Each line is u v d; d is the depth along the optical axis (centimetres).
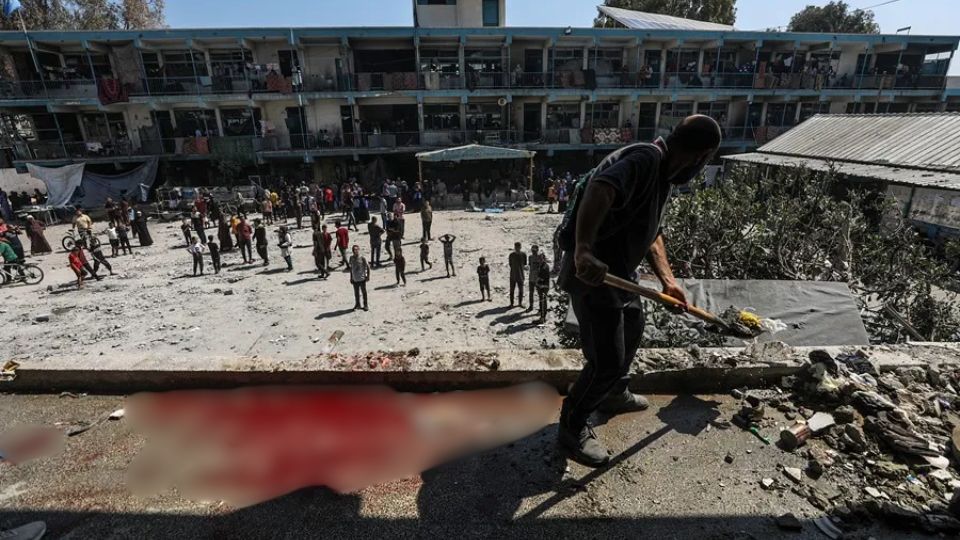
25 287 1438
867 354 292
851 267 776
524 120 2938
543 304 1100
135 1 3331
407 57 2769
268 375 273
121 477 209
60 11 3183
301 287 1403
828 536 176
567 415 214
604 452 213
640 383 269
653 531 179
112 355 290
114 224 2133
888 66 3098
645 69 2762
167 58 2583
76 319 1168
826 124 2059
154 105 2562
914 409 246
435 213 2562
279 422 244
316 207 2288
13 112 2605
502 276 1480
